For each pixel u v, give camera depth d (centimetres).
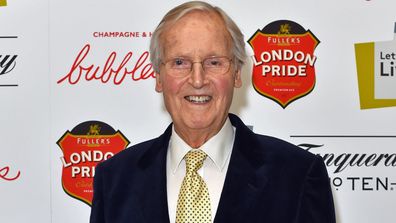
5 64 182
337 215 186
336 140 185
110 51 183
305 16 184
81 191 185
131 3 183
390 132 185
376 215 186
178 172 121
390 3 184
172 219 116
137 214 117
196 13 116
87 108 184
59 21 182
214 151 119
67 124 184
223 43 114
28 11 182
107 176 127
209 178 119
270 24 184
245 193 113
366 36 184
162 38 117
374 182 185
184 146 122
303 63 184
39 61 183
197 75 112
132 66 184
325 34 184
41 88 183
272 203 112
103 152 185
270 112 185
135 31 183
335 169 185
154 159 124
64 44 183
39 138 184
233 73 118
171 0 183
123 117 185
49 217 184
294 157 118
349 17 184
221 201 112
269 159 118
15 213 183
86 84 184
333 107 185
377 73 184
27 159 183
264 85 184
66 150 184
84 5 182
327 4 184
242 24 184
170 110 119
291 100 185
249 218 110
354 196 186
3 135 183
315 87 184
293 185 113
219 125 119
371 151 185
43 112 183
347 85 184
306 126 185
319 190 114
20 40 182
